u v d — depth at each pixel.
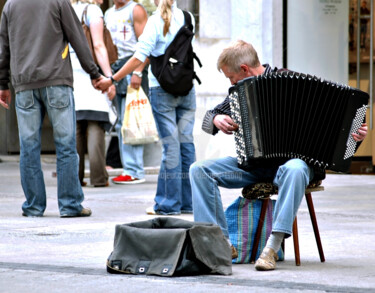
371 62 30.38
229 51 13.23
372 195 23.25
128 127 25.58
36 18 17.83
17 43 17.91
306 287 11.06
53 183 26.38
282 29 29.30
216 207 12.94
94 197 22.42
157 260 11.91
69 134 18.19
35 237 15.48
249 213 13.30
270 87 12.56
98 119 23.97
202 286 11.10
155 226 12.61
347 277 11.88
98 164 25.06
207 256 11.93
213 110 13.49
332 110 12.61
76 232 16.14
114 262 12.05
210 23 26.36
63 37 18.11
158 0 18.72
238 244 13.20
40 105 18.22
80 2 22.00
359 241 15.27
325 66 30.02
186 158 19.02
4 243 14.80
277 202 12.56
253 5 28.16
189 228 11.93
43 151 37.31
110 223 17.44
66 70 18.06
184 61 18.19
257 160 12.71
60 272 12.13
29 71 17.80
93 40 21.86
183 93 18.23
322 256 13.24
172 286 11.09
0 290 10.90
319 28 29.88
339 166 12.72
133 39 24.72
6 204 20.83
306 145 12.67
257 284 11.26
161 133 18.55
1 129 36.72
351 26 30.23
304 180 12.50
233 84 13.42
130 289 10.91
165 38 18.19
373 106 30.84
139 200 21.80
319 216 18.72
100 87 18.75
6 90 18.72
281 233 12.53
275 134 12.65
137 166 26.59
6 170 31.44
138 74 23.22
